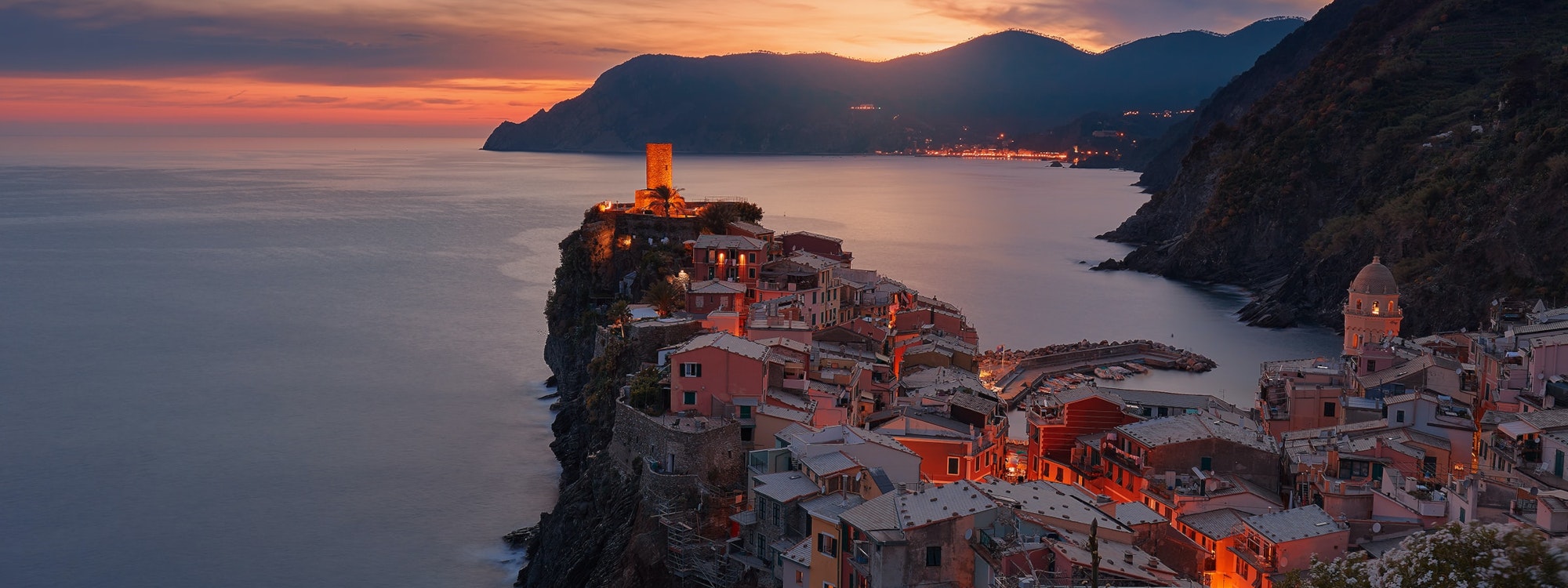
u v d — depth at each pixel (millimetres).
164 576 138250
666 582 109312
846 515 87188
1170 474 109250
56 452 185625
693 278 190375
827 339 164000
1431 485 102062
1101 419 127375
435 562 141375
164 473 175000
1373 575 57156
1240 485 108188
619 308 176250
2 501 163000
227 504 160875
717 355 122562
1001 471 128250
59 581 137375
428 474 171750
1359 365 156625
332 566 140250
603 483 127438
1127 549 84188
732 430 119938
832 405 126250
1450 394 140000
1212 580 94625
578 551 124188
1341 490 98125
